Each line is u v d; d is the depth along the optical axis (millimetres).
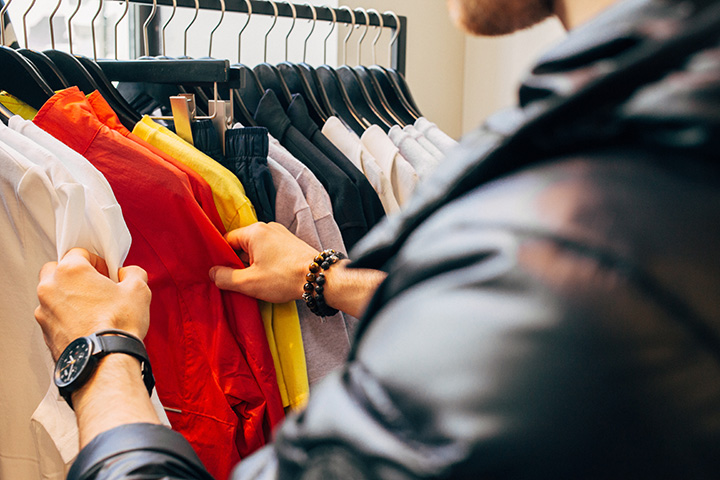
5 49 914
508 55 1973
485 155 264
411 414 235
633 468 218
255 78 1136
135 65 975
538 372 219
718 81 214
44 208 721
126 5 1135
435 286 248
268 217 899
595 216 228
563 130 247
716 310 216
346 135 1109
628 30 244
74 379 563
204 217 802
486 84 2084
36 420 769
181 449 439
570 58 260
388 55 2000
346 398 255
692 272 218
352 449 243
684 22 233
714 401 216
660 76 229
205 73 912
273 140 995
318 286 792
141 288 701
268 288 824
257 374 850
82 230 714
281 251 823
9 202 750
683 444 217
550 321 220
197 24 1961
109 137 805
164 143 873
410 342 242
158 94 1216
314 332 923
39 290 665
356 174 1011
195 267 827
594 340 216
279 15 1235
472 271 239
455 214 261
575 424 215
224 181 858
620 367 214
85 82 971
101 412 521
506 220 240
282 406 878
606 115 239
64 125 803
